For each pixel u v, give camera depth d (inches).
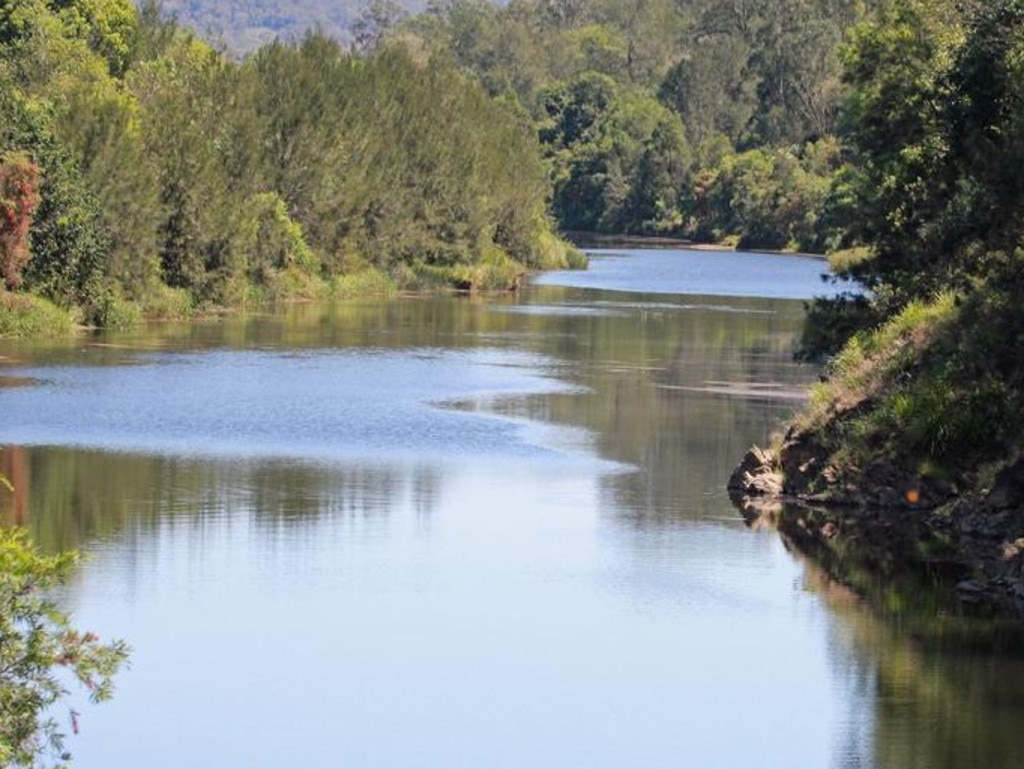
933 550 2065.7
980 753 1409.9
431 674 1590.8
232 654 1633.9
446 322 4901.6
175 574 1894.7
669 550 2041.1
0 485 2321.6
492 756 1408.7
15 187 4089.6
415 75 7352.4
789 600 1838.1
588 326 4793.3
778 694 1551.4
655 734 1451.8
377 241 6422.2
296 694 1533.0
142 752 1397.6
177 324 4658.0
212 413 2984.7
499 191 7691.9
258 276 5561.0
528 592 1851.6
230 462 2539.4
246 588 1847.9
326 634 1697.8
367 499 2294.5
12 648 1026.7
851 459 2320.4
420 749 1419.8
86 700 1508.4
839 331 3078.2
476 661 1627.7
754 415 3063.5
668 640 1696.6
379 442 2733.8
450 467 2532.0
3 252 4126.5
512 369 3715.6
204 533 2084.2
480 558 1989.4
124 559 1950.1
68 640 1045.8
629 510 2253.9
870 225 3041.3
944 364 2365.9
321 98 6190.9
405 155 6747.1
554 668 1612.9
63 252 4333.2
